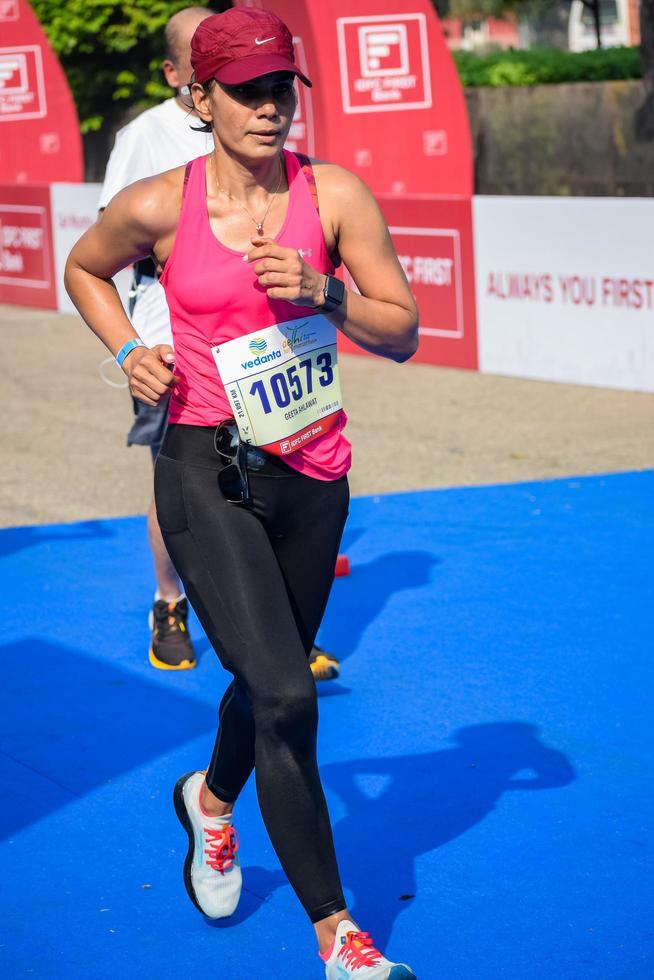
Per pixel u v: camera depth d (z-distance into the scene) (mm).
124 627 6973
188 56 5773
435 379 13469
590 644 6414
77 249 3830
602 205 12203
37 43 22188
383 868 4328
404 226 14172
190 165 3590
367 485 9656
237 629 3480
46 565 8078
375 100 16797
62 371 14656
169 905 4176
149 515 6078
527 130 27250
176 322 3631
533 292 13008
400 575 7617
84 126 33500
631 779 4941
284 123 3443
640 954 3768
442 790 4898
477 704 5723
